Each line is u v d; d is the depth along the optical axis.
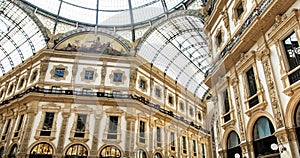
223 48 12.38
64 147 17.17
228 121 11.20
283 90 8.04
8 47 24.44
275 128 8.32
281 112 8.11
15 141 18.02
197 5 17.88
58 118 18.44
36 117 18.28
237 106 10.84
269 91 8.86
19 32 22.45
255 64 9.98
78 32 21.36
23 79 22.52
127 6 20.72
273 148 8.00
